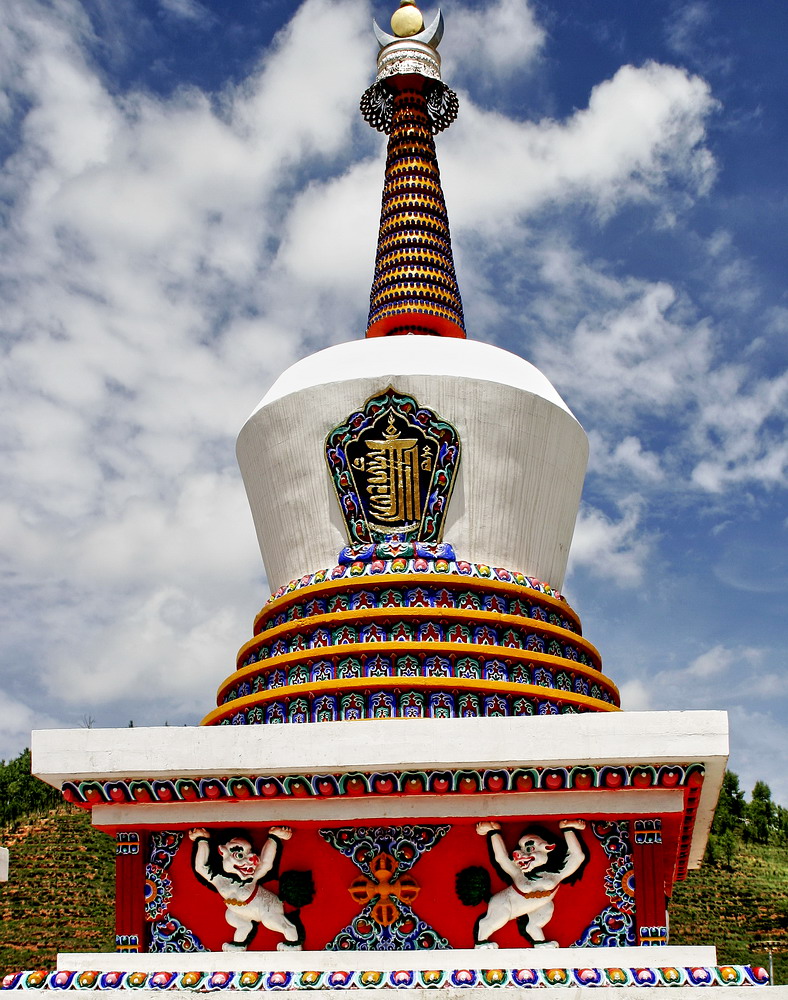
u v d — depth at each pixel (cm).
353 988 1006
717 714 1058
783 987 984
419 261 1717
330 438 1430
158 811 1138
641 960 1020
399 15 1875
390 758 1065
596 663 1476
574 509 1556
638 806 1094
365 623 1316
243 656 1436
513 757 1057
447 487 1399
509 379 1452
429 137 1833
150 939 1127
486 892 1101
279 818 1116
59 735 1106
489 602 1359
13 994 1029
